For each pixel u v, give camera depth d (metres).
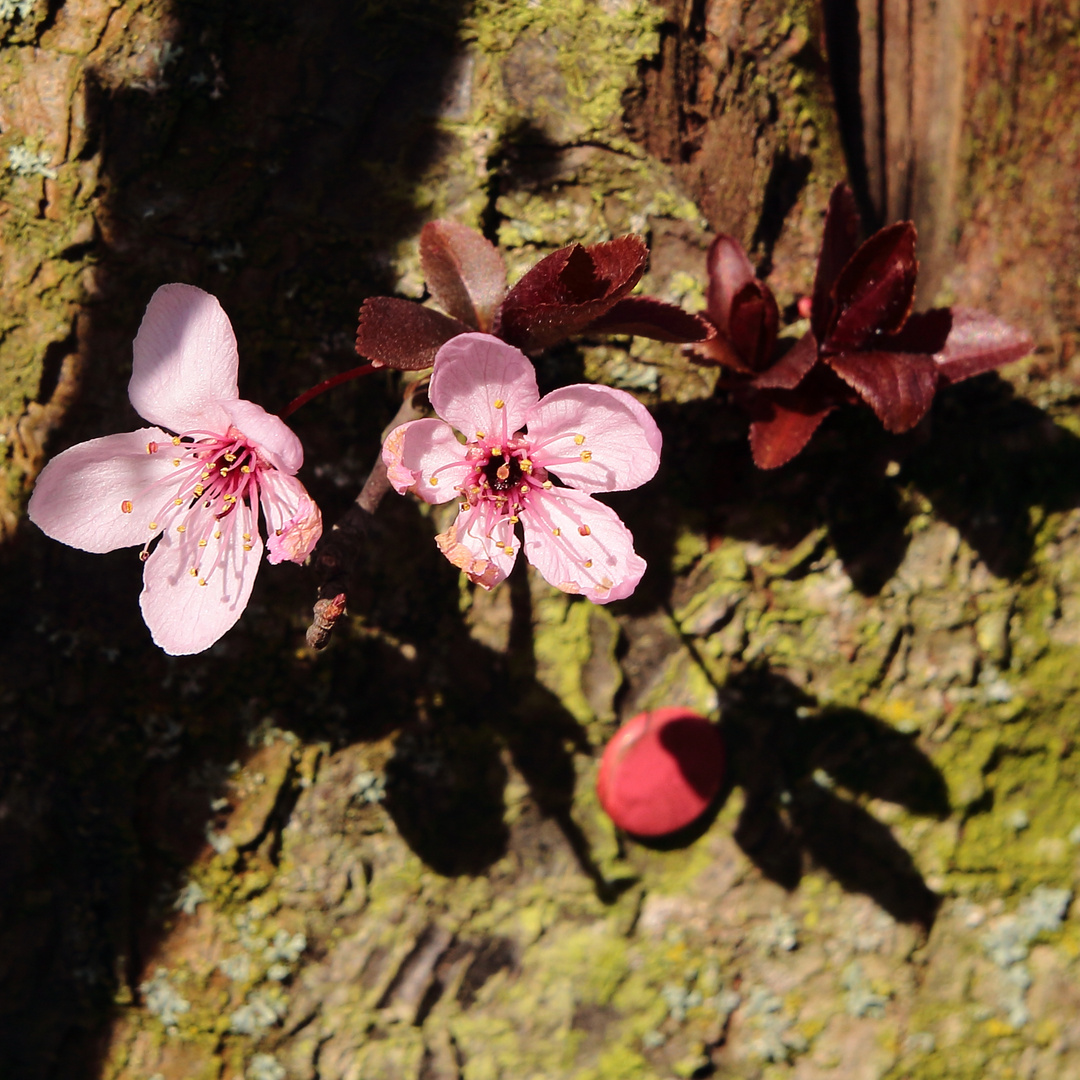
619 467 0.26
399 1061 0.28
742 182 0.28
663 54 0.28
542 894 0.29
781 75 0.28
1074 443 0.28
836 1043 0.29
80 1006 0.28
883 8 0.28
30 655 0.28
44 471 0.26
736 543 0.28
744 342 0.27
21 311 0.27
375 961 0.28
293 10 0.27
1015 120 0.28
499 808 0.28
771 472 0.28
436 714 0.28
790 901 0.29
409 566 0.28
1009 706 0.29
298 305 0.28
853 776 0.29
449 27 0.28
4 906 0.28
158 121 0.27
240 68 0.27
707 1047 0.29
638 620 0.28
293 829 0.28
